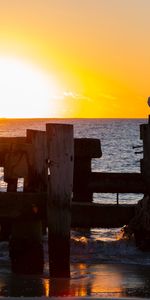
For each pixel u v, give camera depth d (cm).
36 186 1220
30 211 1184
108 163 5197
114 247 1432
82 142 1602
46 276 1171
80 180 1608
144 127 1344
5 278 1138
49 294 1013
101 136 11331
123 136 11344
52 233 1171
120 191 1600
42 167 1220
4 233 1412
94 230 1723
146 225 1323
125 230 1478
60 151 1156
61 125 1156
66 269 1173
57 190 1160
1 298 759
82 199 1612
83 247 1452
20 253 1202
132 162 5281
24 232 1208
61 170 1158
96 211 1244
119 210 1270
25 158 1226
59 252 1172
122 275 1187
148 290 1063
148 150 1341
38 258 1205
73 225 1241
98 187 1606
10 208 1188
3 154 1241
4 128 18362
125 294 1032
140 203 1323
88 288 1073
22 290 1040
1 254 1368
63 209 1162
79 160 1608
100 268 1254
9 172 1234
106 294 1030
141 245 1387
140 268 1256
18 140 1252
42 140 1221
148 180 1345
